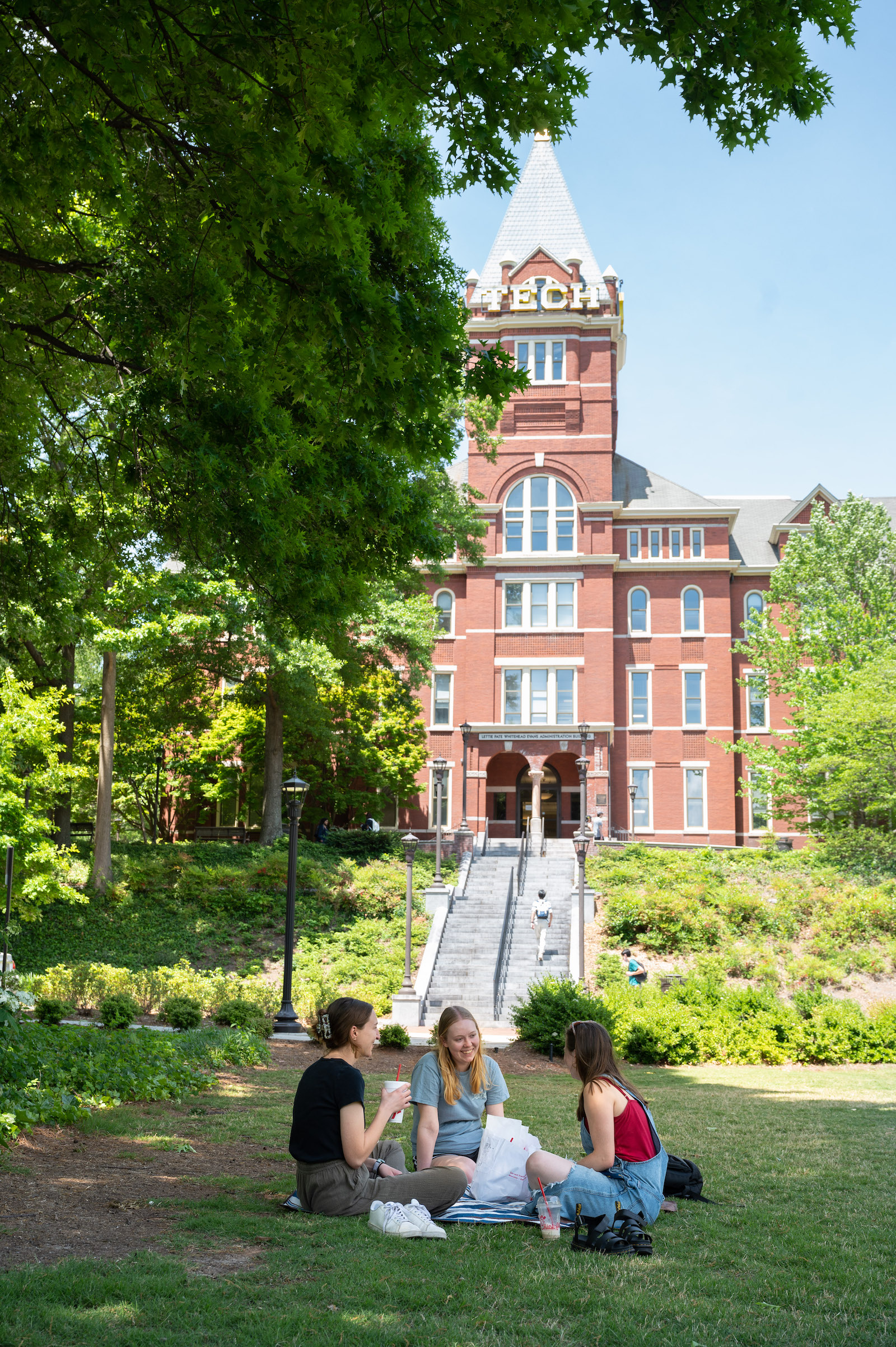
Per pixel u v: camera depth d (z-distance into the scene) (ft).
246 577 34.86
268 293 22.54
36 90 20.92
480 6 17.37
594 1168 17.38
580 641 146.51
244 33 18.54
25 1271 13.83
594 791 142.72
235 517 30.37
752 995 64.80
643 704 148.15
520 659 146.72
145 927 97.55
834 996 79.00
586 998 64.54
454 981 89.56
